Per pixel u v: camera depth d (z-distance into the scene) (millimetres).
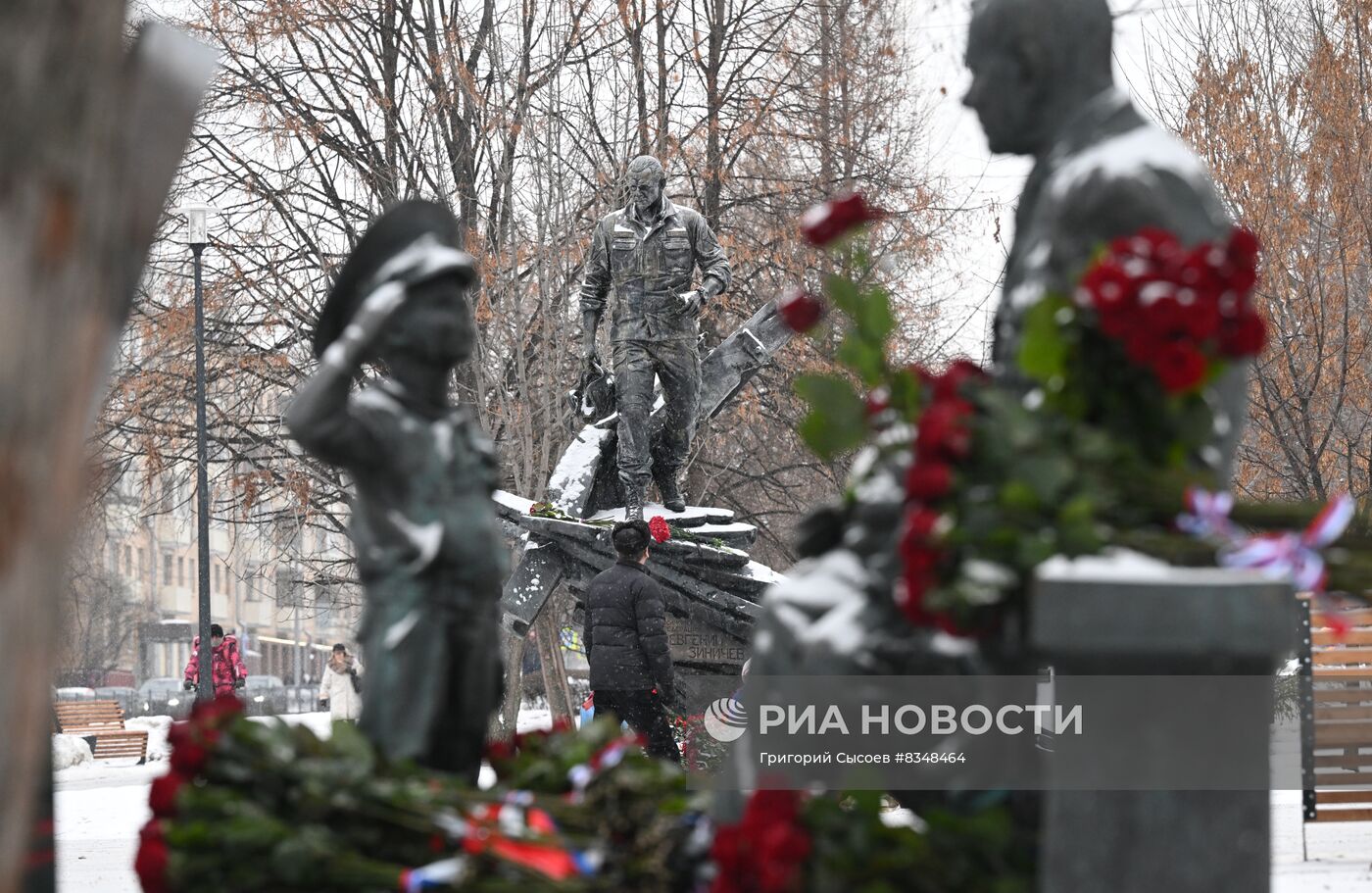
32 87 2889
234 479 29734
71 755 26875
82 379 2977
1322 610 4555
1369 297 25141
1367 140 24453
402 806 4922
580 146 27391
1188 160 4797
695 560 14844
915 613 4234
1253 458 26375
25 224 2877
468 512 5562
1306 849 9422
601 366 16188
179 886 4844
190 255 29406
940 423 4250
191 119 4344
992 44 5234
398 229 5770
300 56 29562
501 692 5770
